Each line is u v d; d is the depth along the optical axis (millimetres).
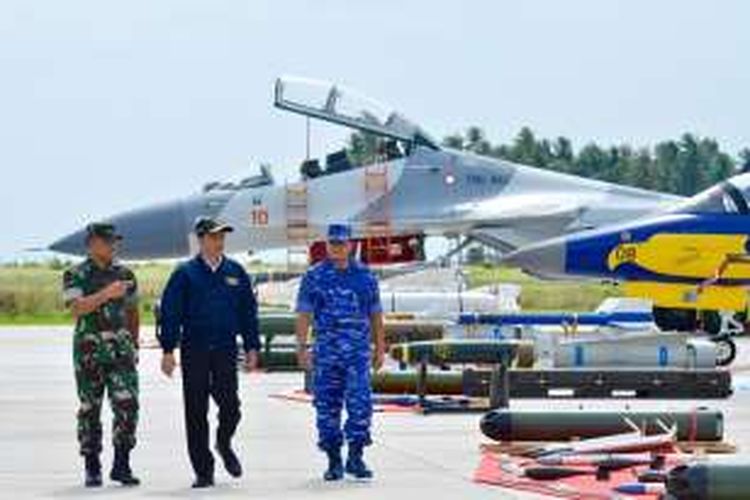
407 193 94000
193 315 32656
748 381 56656
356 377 33156
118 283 32688
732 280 64375
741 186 65250
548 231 93688
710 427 36688
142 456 36719
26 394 51500
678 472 25797
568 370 48312
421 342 58812
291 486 32125
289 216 93438
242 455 36781
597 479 32000
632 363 54062
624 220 93250
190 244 93562
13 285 145250
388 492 31156
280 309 89312
